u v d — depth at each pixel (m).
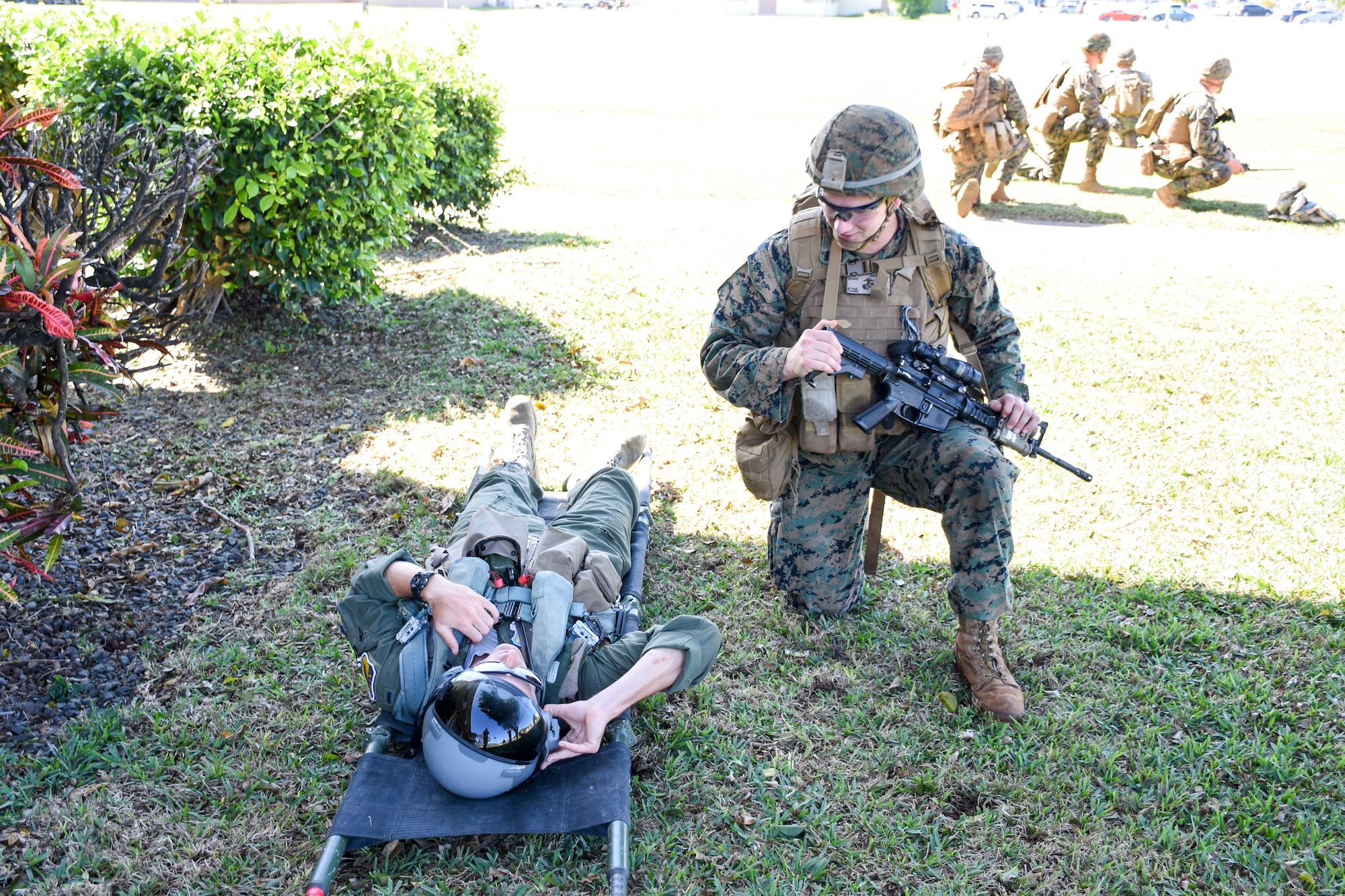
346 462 5.75
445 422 6.30
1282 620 4.32
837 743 3.64
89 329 3.66
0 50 7.31
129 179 4.85
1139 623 4.34
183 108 6.60
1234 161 13.55
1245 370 7.22
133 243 4.64
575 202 13.99
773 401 3.81
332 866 2.88
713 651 3.48
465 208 11.60
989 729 3.71
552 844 3.14
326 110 6.95
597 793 3.10
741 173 16.41
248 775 3.41
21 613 4.19
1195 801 3.35
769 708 3.80
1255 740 3.62
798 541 4.26
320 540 4.93
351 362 7.35
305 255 7.16
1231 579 4.66
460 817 3.06
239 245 7.03
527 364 7.22
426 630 3.35
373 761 3.21
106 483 5.41
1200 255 11.01
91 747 3.50
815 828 3.25
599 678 3.38
